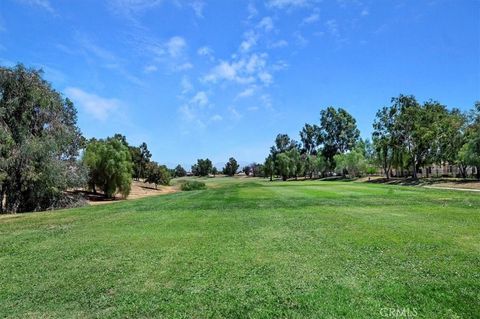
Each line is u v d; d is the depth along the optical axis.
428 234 9.84
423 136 52.59
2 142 22.69
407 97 58.69
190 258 7.70
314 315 4.73
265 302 5.18
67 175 28.41
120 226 12.51
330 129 94.75
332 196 24.42
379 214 14.48
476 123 43.41
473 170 56.62
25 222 14.39
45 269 7.11
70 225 13.10
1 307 5.25
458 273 6.27
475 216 13.55
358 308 4.91
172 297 5.47
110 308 5.14
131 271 6.84
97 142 43.09
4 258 8.10
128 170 42.69
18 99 24.25
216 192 32.06
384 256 7.50
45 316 4.93
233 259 7.52
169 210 17.38
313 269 6.69
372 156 74.81
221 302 5.23
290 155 100.94
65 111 29.98
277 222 12.70
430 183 46.06
